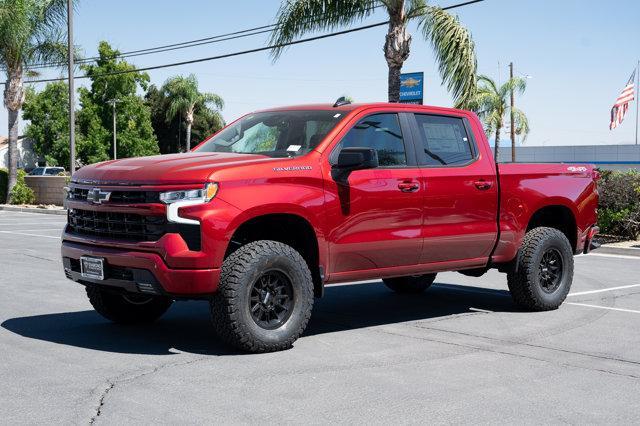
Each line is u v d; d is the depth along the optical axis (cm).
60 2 3291
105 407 475
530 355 632
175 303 874
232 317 603
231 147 727
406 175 720
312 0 2050
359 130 702
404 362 603
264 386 527
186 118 7181
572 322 783
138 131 7769
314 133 692
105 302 715
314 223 652
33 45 3381
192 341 670
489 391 524
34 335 688
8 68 3356
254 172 622
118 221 625
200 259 588
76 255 660
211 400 493
